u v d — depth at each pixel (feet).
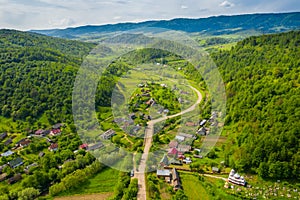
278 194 166.40
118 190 164.14
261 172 182.19
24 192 160.76
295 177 179.11
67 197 166.91
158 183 171.12
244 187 173.37
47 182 179.11
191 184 174.70
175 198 156.35
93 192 170.30
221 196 164.14
